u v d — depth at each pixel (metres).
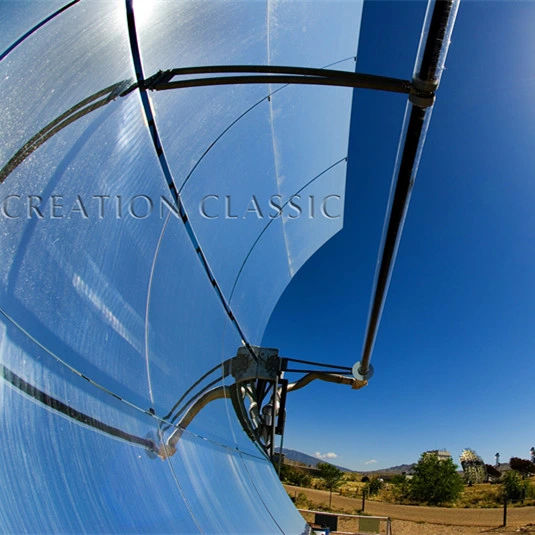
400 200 4.96
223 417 7.84
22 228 2.87
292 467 85.38
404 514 55.72
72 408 2.96
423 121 3.84
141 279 4.59
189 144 5.75
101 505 2.82
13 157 2.85
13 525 2.00
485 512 56.94
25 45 3.07
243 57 6.52
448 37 3.08
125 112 4.21
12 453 2.25
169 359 5.24
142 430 4.00
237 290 9.16
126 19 4.09
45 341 2.90
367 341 10.78
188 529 3.81
